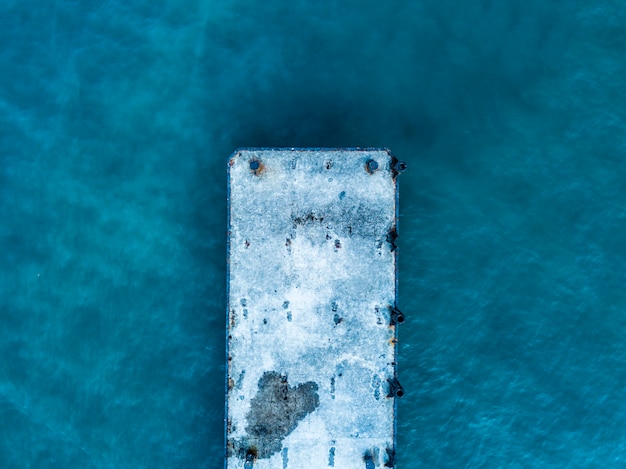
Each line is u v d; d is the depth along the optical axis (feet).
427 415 112.88
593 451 113.39
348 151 104.47
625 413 114.21
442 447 112.47
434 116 118.73
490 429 113.19
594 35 120.06
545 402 114.01
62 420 113.80
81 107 118.62
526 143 118.73
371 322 103.14
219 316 114.93
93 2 119.03
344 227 104.22
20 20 119.03
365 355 102.83
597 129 118.83
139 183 117.91
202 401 113.70
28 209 117.70
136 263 116.47
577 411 113.91
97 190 117.80
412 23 119.55
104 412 113.70
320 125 118.52
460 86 119.14
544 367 114.52
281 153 104.17
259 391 102.12
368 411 102.27
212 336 114.62
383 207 104.53
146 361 114.42
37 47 118.83
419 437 112.47
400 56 119.44
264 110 118.62
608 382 114.73
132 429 113.39
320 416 102.01
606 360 115.03
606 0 119.85
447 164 117.91
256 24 119.44
